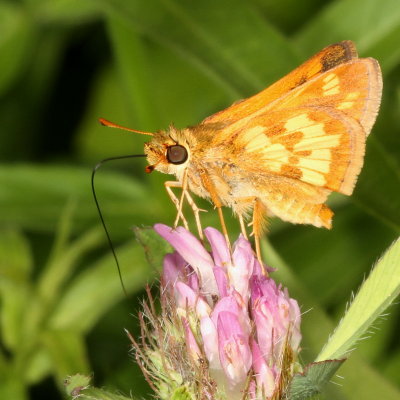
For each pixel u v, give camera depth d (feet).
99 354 0.64
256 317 0.51
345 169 0.52
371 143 0.57
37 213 0.65
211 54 0.59
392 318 0.62
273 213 0.53
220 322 0.51
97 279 0.62
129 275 0.62
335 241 0.64
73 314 0.62
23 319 0.61
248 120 0.52
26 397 0.60
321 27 0.62
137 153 0.66
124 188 0.66
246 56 0.59
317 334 0.53
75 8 0.69
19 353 0.61
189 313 0.52
